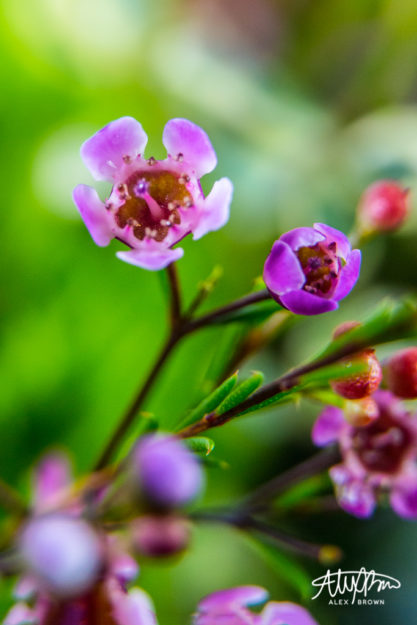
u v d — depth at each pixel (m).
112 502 0.13
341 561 0.22
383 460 0.16
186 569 0.21
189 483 0.13
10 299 0.21
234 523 0.16
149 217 0.15
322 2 0.31
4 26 0.23
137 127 0.15
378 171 0.27
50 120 0.23
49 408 0.21
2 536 0.14
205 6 0.33
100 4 0.26
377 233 0.17
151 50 0.27
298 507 0.16
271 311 0.15
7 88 0.23
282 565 0.16
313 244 0.14
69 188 0.22
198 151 0.15
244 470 0.22
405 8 0.28
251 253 0.25
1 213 0.22
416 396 0.15
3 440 0.21
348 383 0.14
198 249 0.23
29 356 0.21
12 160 0.22
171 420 0.21
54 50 0.24
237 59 0.30
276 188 0.26
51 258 0.22
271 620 0.15
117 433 0.15
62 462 0.17
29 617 0.14
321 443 0.16
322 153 0.27
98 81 0.25
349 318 0.24
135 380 0.21
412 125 0.28
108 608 0.14
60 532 0.13
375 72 0.29
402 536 0.22
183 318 0.15
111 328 0.22
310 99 0.29
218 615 0.15
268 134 0.27
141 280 0.22
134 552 0.13
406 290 0.25
